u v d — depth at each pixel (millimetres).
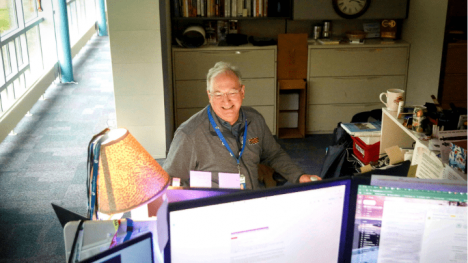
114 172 1531
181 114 4973
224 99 2104
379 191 1406
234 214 1347
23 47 6117
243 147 2252
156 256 1542
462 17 4566
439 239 1422
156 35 4188
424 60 4664
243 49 4828
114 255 1229
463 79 4402
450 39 4355
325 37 5137
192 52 4773
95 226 1460
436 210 1391
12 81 5461
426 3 4570
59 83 7387
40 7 6844
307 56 4938
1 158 4535
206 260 1374
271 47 4859
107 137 1596
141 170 1562
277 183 2473
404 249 1458
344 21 5254
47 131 5293
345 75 5012
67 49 7258
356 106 5133
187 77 4852
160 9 4121
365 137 3271
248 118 2281
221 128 2207
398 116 2869
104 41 10906
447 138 2256
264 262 1433
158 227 1292
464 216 1382
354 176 1415
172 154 2238
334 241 1481
